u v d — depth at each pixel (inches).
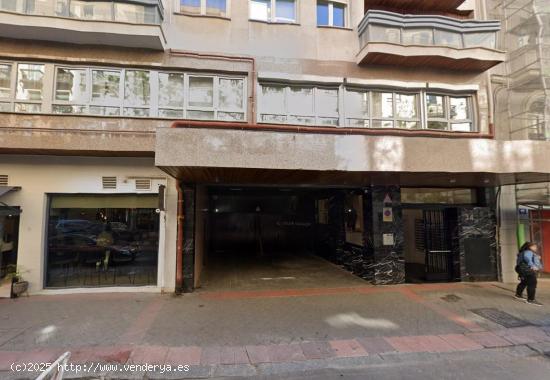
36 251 301.4
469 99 383.2
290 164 242.5
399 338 204.7
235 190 479.5
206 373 163.8
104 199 322.0
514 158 272.7
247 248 576.4
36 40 299.6
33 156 307.1
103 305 266.1
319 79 349.7
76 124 295.3
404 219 461.1
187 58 325.7
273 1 358.9
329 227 473.1
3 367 164.1
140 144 302.7
